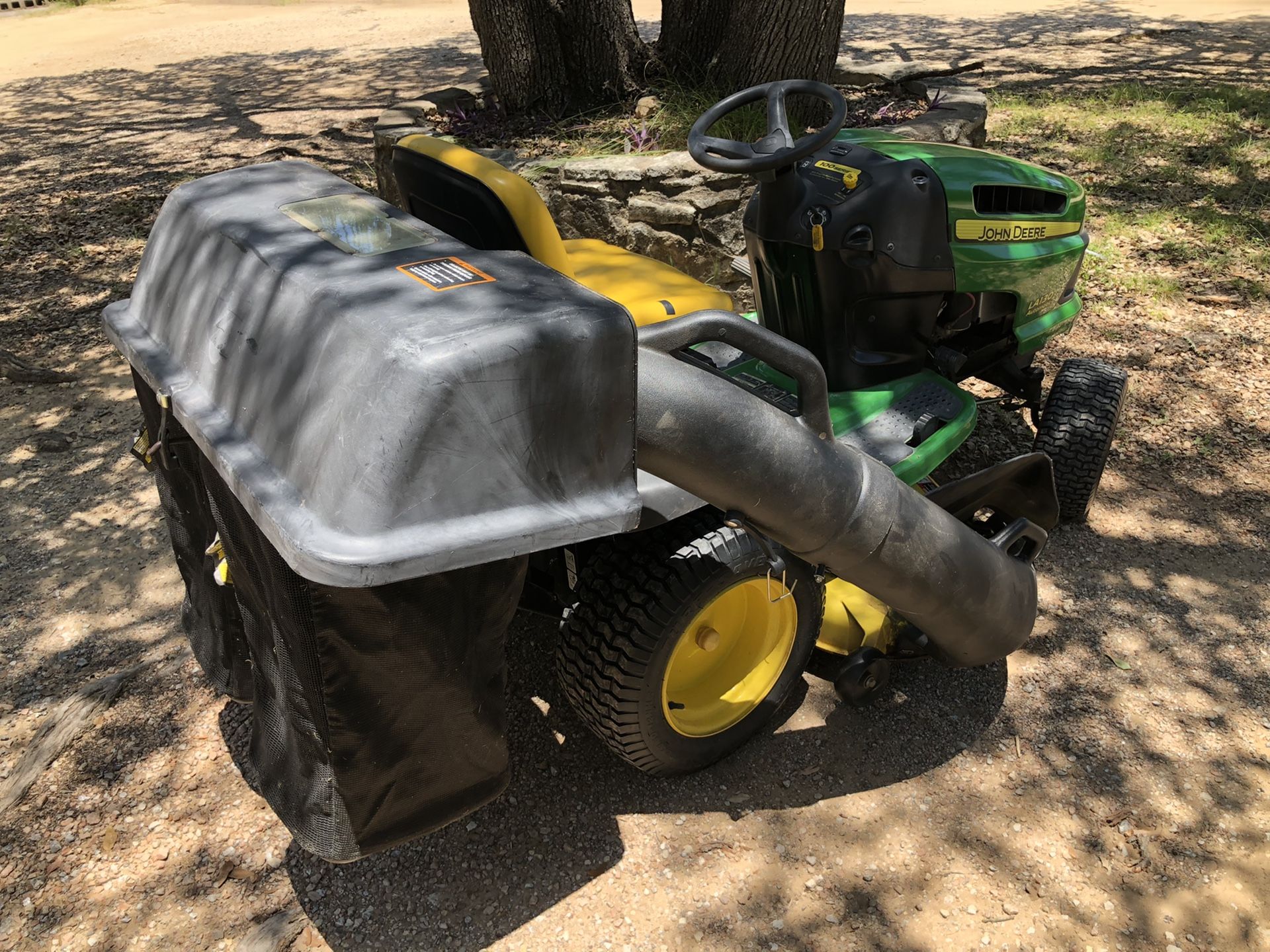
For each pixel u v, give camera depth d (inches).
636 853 99.3
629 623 91.6
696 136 123.0
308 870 97.2
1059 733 113.6
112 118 425.7
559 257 98.3
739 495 82.9
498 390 63.2
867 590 98.7
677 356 120.6
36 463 169.3
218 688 100.7
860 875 96.7
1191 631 129.3
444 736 77.4
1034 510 121.5
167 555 145.3
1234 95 380.5
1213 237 248.8
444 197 102.8
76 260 261.4
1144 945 90.0
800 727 114.8
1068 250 137.5
